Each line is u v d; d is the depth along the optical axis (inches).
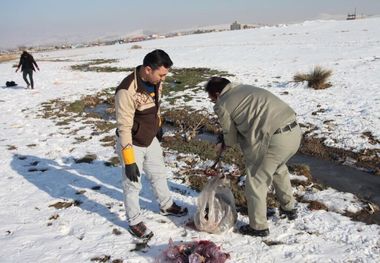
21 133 346.9
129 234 167.3
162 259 146.1
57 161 267.6
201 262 135.1
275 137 146.4
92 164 259.6
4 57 1499.8
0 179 236.8
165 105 425.7
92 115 410.3
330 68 601.6
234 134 154.3
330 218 177.0
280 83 511.8
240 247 154.9
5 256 152.3
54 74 761.0
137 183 159.9
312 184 217.0
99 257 150.9
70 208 195.0
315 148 274.5
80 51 1835.6
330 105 378.9
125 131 148.1
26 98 519.5
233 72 632.4
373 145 270.4
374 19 1836.9
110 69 804.6
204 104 418.3
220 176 168.6
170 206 179.3
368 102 378.0
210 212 162.7
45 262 148.3
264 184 154.3
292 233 164.9
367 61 642.8
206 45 1250.6
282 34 1433.3
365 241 157.5
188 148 277.9
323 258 146.8
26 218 185.3
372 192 210.4
